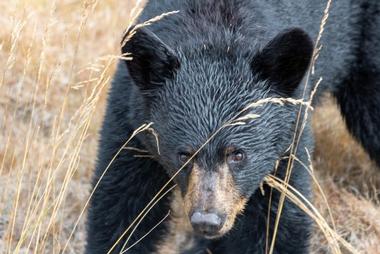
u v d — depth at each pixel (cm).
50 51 1522
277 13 1049
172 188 1038
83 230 1227
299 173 1028
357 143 1353
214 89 940
